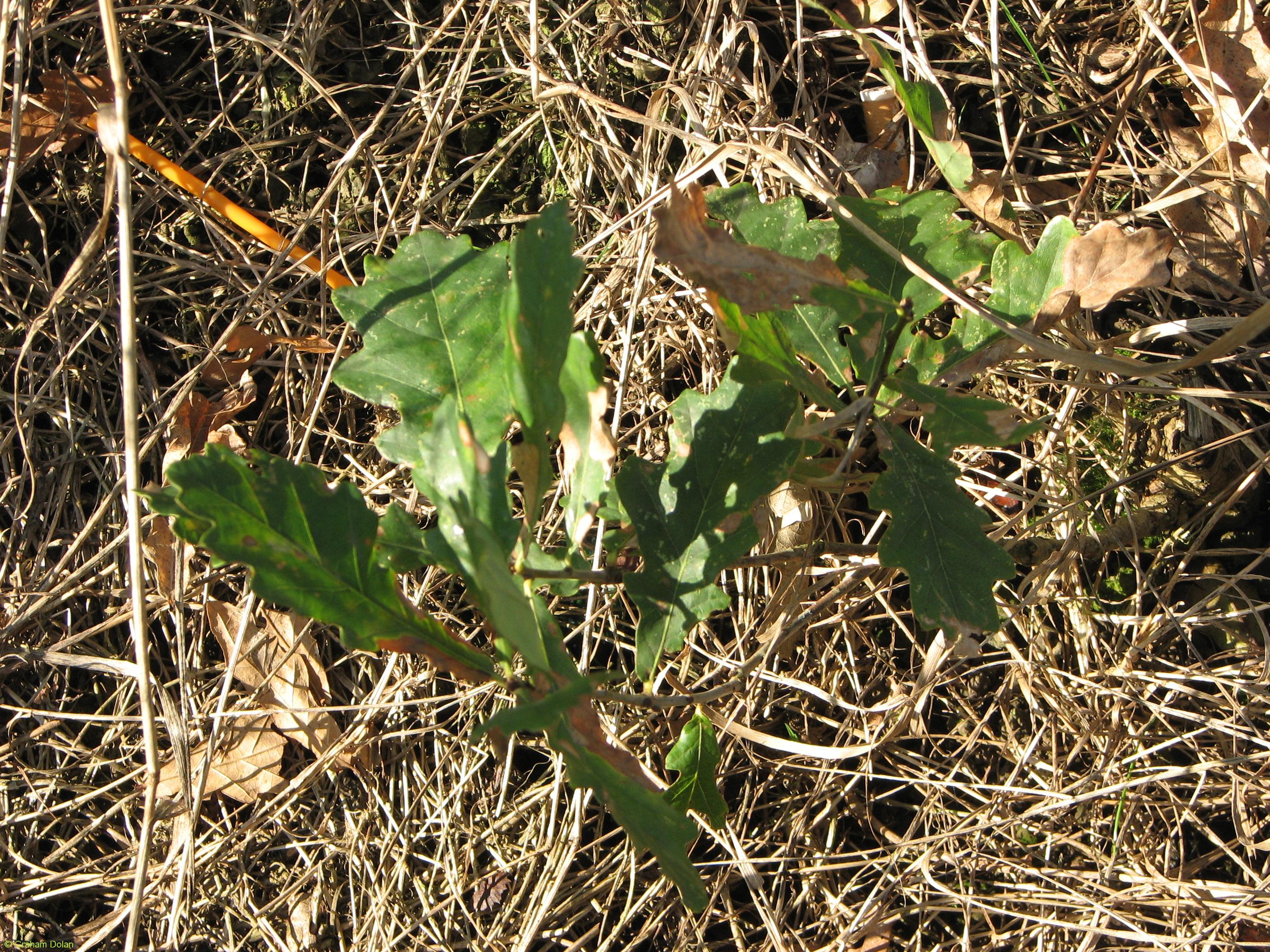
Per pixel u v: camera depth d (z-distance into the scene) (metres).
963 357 1.67
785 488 2.15
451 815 2.26
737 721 2.23
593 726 1.24
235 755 2.29
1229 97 2.28
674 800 1.78
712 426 1.58
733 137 2.34
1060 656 2.28
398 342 1.57
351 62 2.51
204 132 2.49
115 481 2.44
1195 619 2.16
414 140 2.51
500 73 2.49
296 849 2.33
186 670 2.31
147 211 2.49
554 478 2.29
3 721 2.39
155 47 2.51
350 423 2.44
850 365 1.69
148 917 2.29
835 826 2.24
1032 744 2.18
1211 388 2.25
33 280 2.43
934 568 1.52
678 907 2.19
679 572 1.54
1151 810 2.19
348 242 2.45
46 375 2.46
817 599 2.21
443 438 1.17
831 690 2.26
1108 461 2.26
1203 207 2.29
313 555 1.30
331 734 2.30
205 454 1.28
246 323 2.45
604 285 2.33
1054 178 2.39
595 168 2.44
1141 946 2.11
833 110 2.45
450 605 2.32
